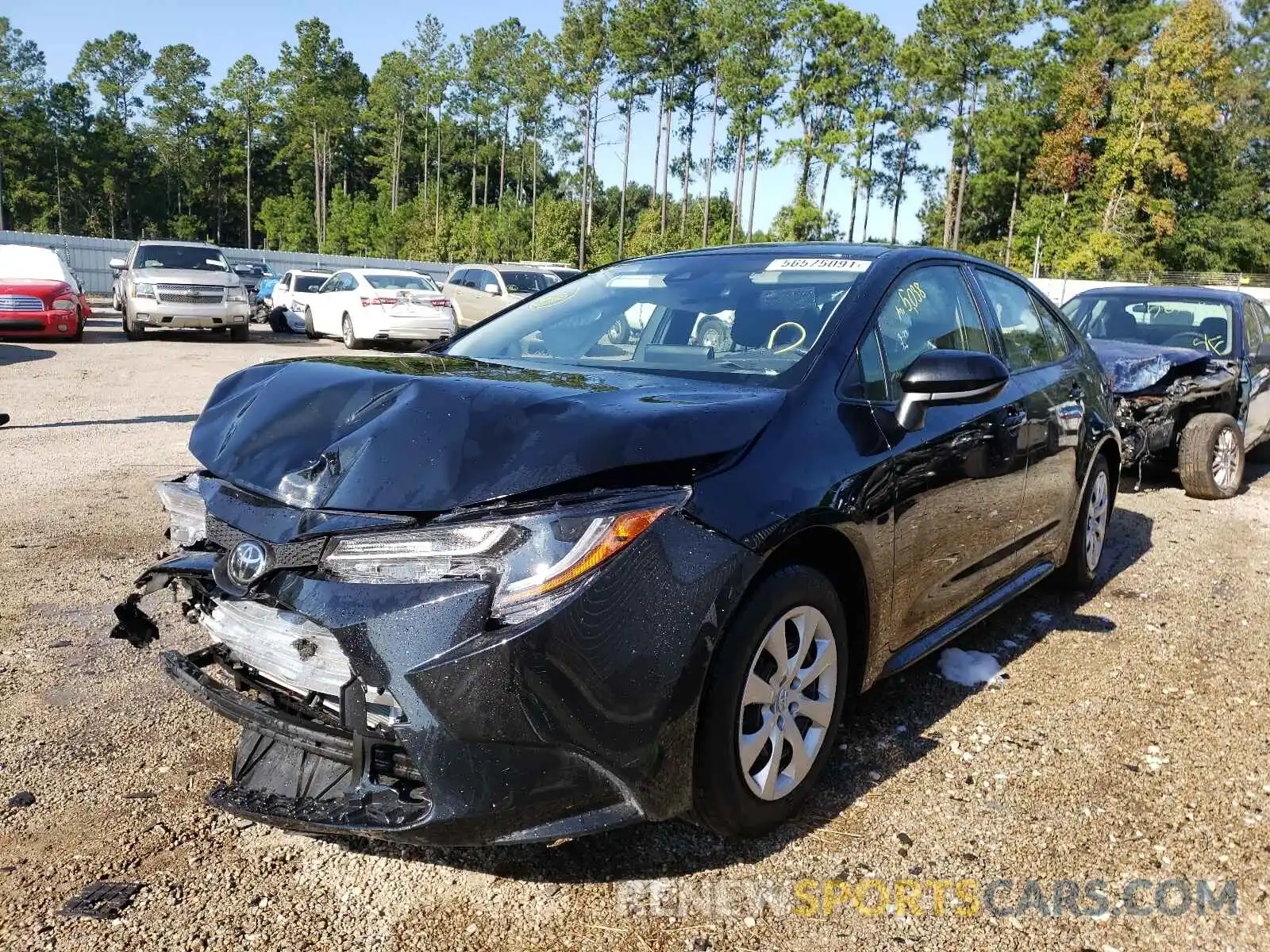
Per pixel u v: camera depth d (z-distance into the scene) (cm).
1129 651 398
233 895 229
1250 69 6881
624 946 214
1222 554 555
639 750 209
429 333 1683
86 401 962
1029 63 6525
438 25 9375
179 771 284
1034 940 219
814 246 357
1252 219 6450
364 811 207
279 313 2084
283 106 10106
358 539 205
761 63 6950
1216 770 297
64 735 301
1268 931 223
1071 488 426
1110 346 732
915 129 7125
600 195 9938
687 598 213
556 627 197
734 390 264
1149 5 6525
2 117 9488
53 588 426
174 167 10756
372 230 8512
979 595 358
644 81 7631
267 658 229
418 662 196
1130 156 5728
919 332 330
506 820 203
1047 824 266
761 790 243
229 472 237
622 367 301
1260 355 784
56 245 3309
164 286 1573
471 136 10019
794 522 236
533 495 204
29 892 227
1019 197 7294
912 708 339
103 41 10500
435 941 215
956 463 312
